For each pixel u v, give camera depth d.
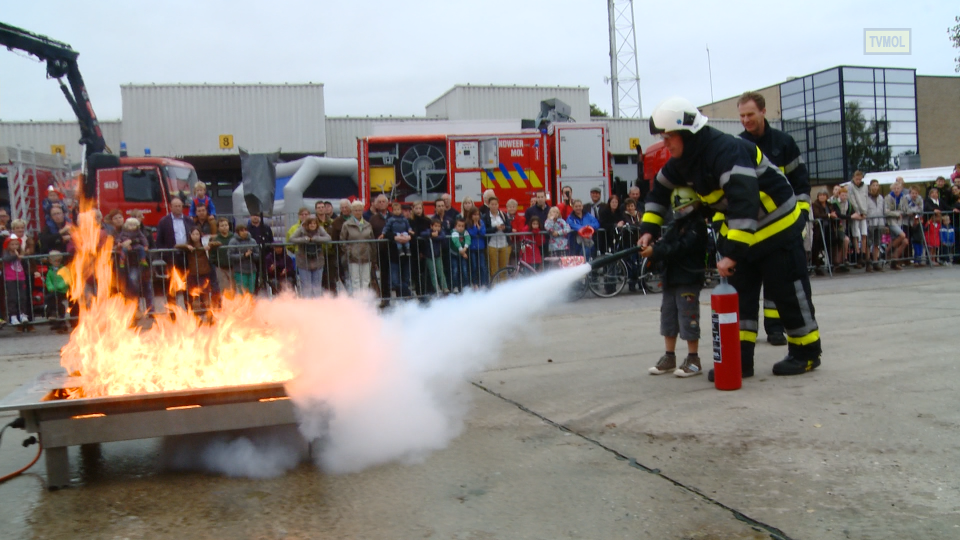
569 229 10.71
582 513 2.79
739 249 4.42
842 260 12.64
